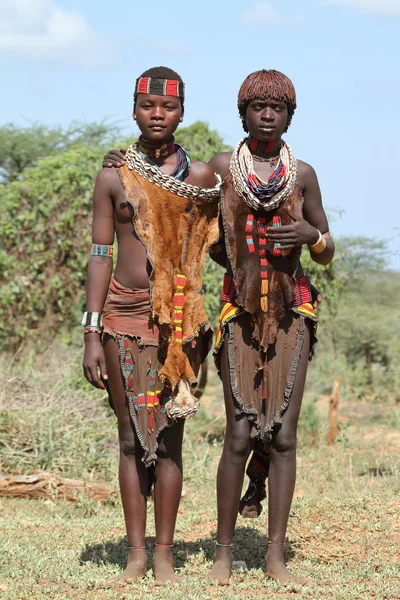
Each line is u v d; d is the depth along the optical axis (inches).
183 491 646.5
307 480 705.6
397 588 356.2
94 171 959.0
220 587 354.9
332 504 485.7
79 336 1055.6
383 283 1675.7
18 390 781.3
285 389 361.1
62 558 402.9
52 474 629.6
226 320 361.1
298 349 362.6
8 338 979.9
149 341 356.2
